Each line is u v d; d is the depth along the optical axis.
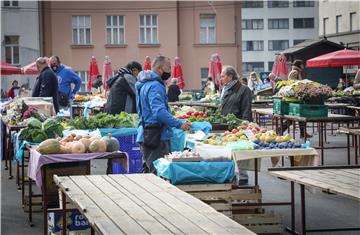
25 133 11.02
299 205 11.43
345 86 36.31
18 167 13.29
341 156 17.97
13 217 10.88
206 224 5.50
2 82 48.97
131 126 12.94
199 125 11.50
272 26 115.25
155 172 10.05
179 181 8.97
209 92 32.56
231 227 5.39
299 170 8.60
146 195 6.84
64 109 19.44
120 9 55.00
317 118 14.09
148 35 55.44
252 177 14.60
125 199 6.62
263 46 115.56
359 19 53.22
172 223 5.56
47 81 16.59
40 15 53.53
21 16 52.31
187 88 56.03
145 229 5.38
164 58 10.15
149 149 10.12
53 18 54.12
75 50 54.56
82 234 8.58
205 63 56.19
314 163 9.55
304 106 14.45
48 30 54.22
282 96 15.45
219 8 56.06
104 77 33.88
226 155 9.23
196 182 9.05
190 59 55.97
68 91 19.52
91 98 29.22
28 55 52.53
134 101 13.91
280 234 9.34
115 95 13.82
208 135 10.89
